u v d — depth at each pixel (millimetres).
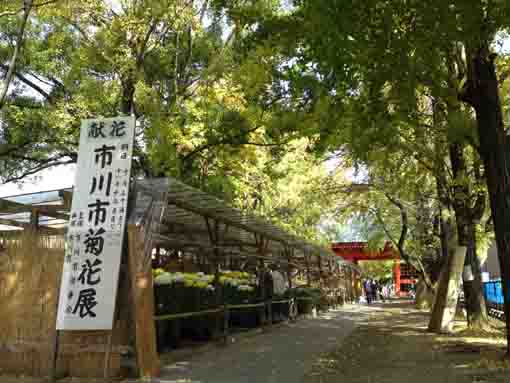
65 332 7500
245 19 8570
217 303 10914
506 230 8500
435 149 11727
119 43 12281
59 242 7680
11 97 13062
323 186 21953
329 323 16953
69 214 7895
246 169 16188
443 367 8273
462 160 13000
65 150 13422
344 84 7555
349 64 6844
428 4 6090
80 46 12328
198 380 7250
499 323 16172
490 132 8625
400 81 7234
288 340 12047
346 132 9289
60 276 7559
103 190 7762
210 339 11180
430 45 6629
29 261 7773
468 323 14180
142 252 7715
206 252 12250
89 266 7480
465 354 9547
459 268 13641
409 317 19875
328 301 25344
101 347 7367
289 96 9961
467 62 8836
